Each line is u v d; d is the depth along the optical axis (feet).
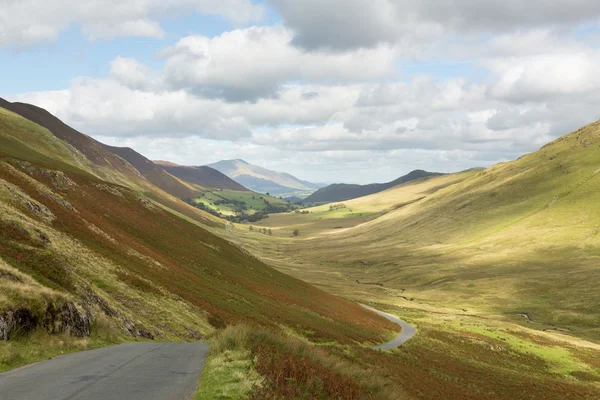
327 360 68.23
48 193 171.22
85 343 67.21
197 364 55.72
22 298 60.64
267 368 51.70
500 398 150.20
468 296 483.51
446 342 257.96
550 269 536.42
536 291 464.24
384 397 58.23
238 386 42.91
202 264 232.73
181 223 327.26
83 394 38.09
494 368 210.79
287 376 51.44
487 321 356.59
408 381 135.23
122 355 61.26
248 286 236.63
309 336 175.52
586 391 179.52
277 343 70.79
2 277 65.41
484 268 590.14
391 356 178.29
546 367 230.68
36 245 99.14
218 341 69.82
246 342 67.31
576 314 380.99
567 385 188.34
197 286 174.19
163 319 110.22
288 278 355.77
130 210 270.05
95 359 56.70
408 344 232.53
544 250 617.62
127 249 167.63
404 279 607.37
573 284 463.42
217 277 222.89
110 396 37.83
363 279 641.81
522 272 543.39
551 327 356.79
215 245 323.57
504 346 260.62
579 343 292.20
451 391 143.02
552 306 413.59
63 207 169.17
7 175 165.48
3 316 54.75
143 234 227.40
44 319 62.28
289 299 250.78
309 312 233.76
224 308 160.15
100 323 77.82
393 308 410.31
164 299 128.77
